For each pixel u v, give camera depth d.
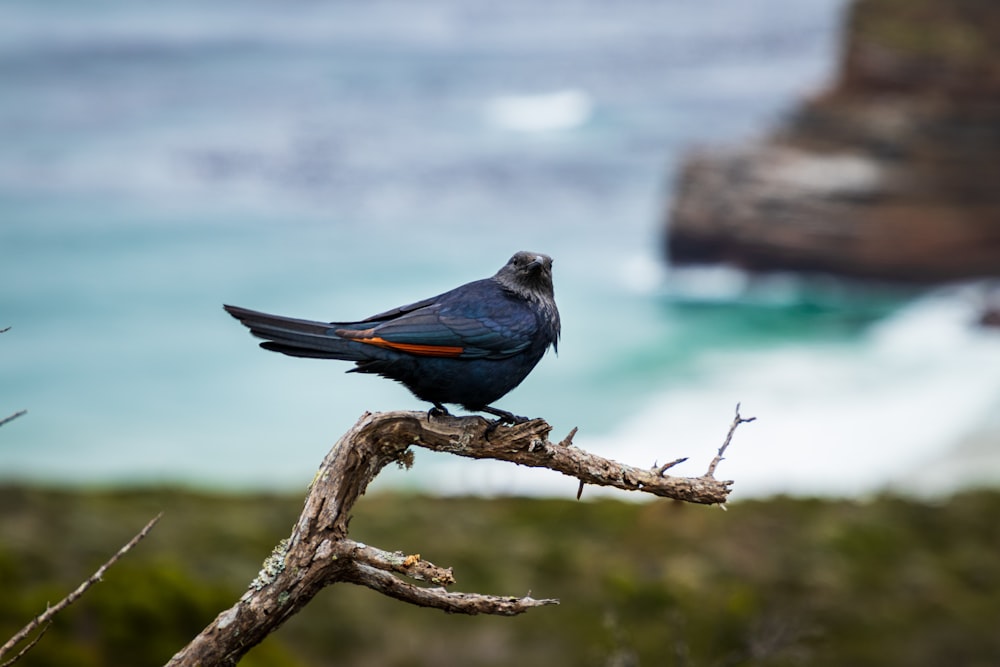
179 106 157.50
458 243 101.69
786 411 57.34
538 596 26.11
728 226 75.75
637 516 33.66
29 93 160.88
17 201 113.94
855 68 75.19
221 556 29.03
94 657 16.83
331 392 65.81
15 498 32.69
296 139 141.88
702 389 61.53
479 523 33.31
